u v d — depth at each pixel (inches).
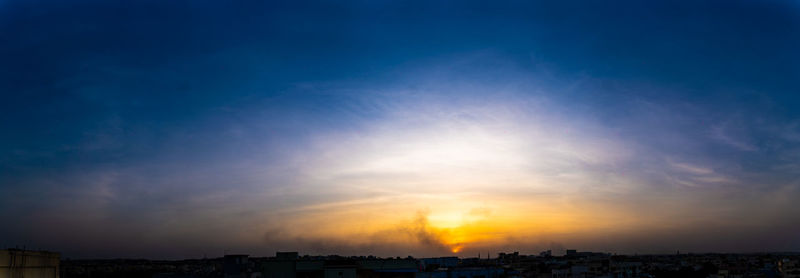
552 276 5821.9
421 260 5418.3
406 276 4596.5
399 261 4645.7
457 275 4904.0
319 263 4296.3
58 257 2481.5
